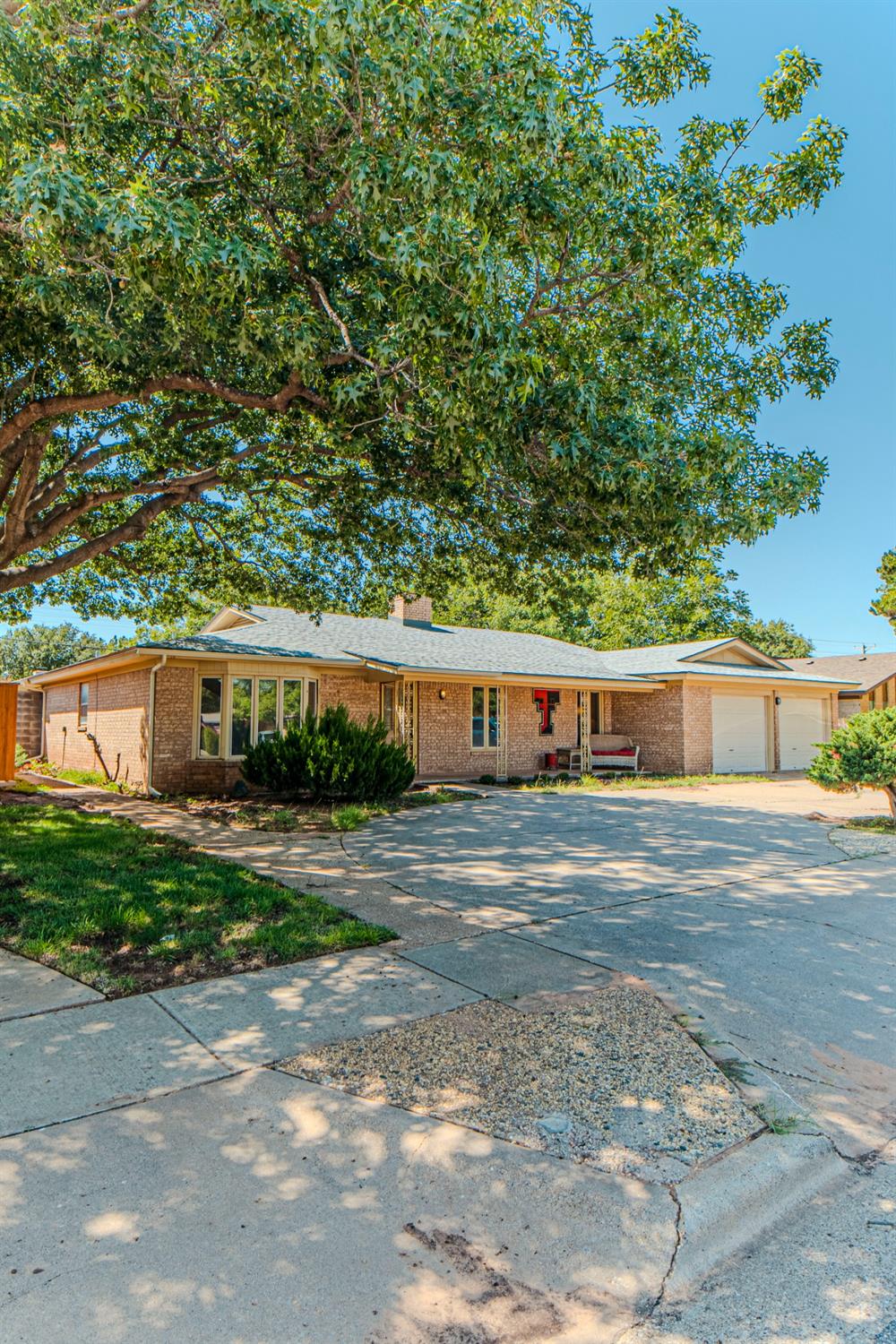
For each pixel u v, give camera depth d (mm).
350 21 4352
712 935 6094
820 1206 2881
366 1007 4395
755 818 12875
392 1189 2775
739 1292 2412
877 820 12461
